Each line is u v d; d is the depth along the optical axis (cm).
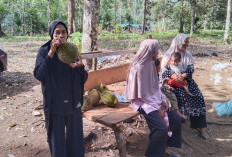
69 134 305
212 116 530
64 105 286
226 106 276
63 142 296
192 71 432
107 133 417
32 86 679
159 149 333
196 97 427
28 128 441
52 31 279
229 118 522
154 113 332
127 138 411
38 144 396
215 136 454
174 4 4256
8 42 1861
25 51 1347
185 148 410
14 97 589
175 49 433
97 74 405
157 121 327
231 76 860
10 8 4062
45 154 374
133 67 336
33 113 488
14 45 1645
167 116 352
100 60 859
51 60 266
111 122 316
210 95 659
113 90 439
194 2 3095
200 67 986
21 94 612
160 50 1375
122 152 342
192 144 423
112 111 354
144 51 328
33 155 371
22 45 1652
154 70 346
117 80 456
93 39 540
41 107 513
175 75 421
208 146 420
